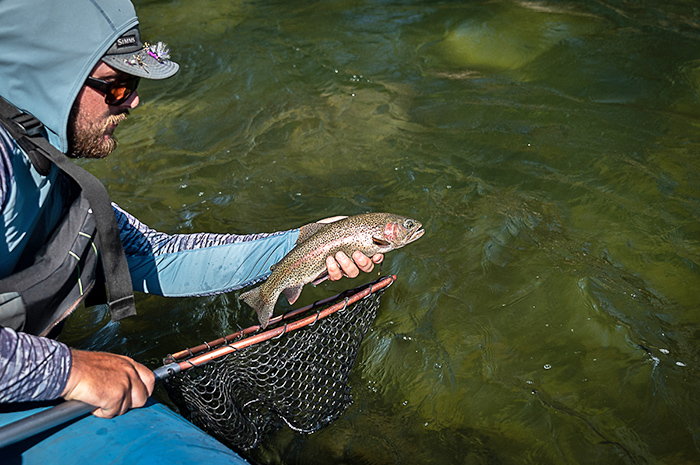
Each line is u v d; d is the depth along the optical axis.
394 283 4.11
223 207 4.91
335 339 2.84
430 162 5.36
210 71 7.00
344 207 4.86
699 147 5.33
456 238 4.46
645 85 6.27
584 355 3.49
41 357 1.63
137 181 5.27
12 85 1.79
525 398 3.25
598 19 7.55
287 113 6.19
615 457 2.91
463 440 3.06
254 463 2.76
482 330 3.72
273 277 2.73
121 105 2.07
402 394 3.34
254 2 8.84
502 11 7.81
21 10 1.73
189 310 3.94
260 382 2.82
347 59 7.13
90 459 1.83
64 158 1.92
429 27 7.71
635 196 4.78
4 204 1.86
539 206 4.75
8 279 1.96
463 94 6.38
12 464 1.79
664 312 3.76
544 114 5.94
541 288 3.97
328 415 3.08
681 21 7.46
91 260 2.23
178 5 8.84
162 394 3.31
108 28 1.84
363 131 5.86
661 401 3.18
